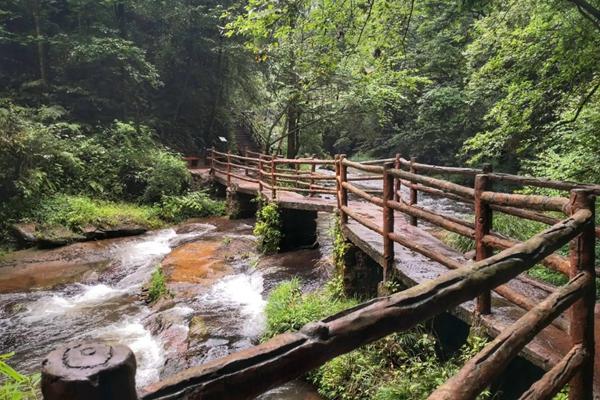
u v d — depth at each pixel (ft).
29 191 29.84
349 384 11.89
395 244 14.96
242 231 32.94
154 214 37.09
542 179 11.11
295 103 45.14
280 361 2.39
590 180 17.19
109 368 1.71
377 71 21.97
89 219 31.30
